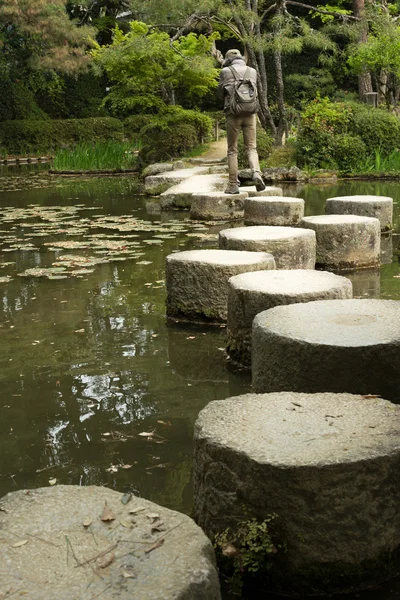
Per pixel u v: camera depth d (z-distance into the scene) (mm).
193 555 1867
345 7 29938
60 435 3316
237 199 10633
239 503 2244
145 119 25703
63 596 1717
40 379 4066
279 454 2207
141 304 5691
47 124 30266
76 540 1934
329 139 17641
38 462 3055
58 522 2018
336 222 6934
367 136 18078
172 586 1752
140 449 3145
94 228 9914
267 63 29547
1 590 1741
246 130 10516
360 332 3150
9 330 5062
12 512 2068
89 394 3816
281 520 2188
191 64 19344
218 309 5102
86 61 25594
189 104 26516
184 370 4180
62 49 25281
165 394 3797
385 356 2984
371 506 2191
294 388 3096
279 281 4375
